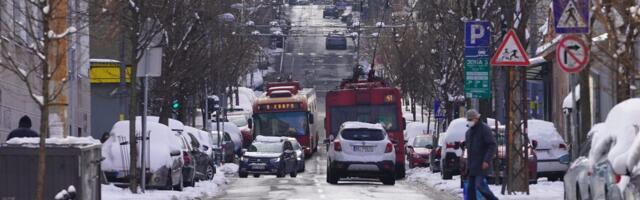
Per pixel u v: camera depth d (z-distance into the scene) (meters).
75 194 21.61
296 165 61.22
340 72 169.38
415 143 69.75
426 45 70.31
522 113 33.50
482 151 25.25
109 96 64.88
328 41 180.00
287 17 179.88
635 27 25.09
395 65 94.75
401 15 92.88
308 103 83.38
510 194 33.06
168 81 47.19
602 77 40.19
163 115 47.34
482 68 37.94
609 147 20.62
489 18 42.34
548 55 55.75
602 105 48.72
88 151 22.42
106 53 65.69
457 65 58.84
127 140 37.31
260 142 59.81
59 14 22.03
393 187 43.56
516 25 38.44
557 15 25.56
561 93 60.59
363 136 46.44
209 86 71.06
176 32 46.06
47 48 20.14
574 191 23.56
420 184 47.50
